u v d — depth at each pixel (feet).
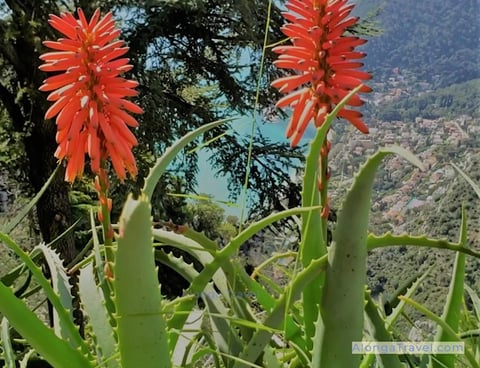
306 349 4.69
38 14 35.04
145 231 3.60
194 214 32.04
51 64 5.12
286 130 5.08
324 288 4.13
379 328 4.49
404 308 5.27
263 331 4.29
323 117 4.78
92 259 5.44
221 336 4.79
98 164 5.06
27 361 5.22
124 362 3.83
